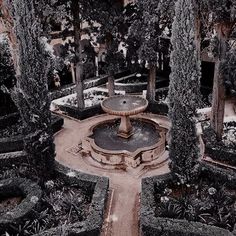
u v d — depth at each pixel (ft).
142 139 42.98
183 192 31.60
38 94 31.73
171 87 29.58
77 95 52.08
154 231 27.40
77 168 39.75
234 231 26.32
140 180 36.86
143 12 45.85
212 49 38.32
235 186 32.04
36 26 30.81
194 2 33.47
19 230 28.12
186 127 29.63
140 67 58.29
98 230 27.94
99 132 45.19
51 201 31.35
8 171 36.24
